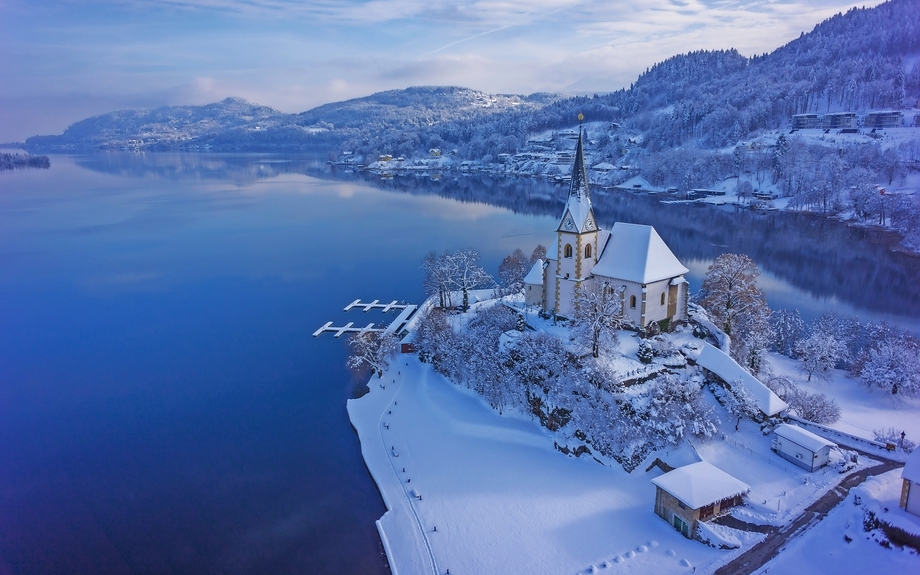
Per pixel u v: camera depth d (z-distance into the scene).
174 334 182.75
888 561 67.81
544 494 91.94
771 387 116.38
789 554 72.88
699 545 77.56
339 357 160.88
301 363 157.75
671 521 82.62
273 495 101.25
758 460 94.44
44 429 128.12
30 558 89.12
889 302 196.62
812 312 188.12
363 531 91.06
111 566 86.94
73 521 97.44
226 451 116.12
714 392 109.06
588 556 77.88
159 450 117.88
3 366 162.12
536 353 116.56
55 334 185.50
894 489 82.00
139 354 168.00
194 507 99.31
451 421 114.94
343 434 120.12
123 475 109.88
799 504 82.50
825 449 91.12
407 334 160.12
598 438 100.50
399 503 94.94
